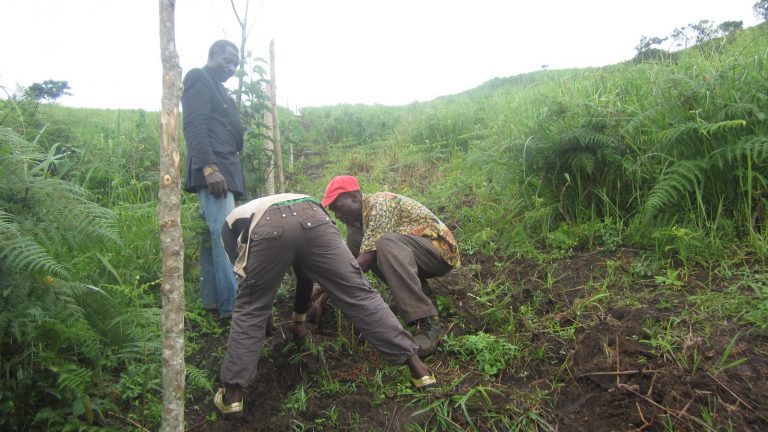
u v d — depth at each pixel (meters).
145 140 6.80
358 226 3.72
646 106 4.52
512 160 4.74
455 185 5.71
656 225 3.87
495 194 5.04
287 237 2.74
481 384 2.97
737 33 6.01
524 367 3.05
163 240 2.04
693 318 3.04
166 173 2.00
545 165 4.49
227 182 3.60
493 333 3.36
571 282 3.70
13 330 2.35
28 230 2.47
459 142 7.34
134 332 3.00
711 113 3.95
